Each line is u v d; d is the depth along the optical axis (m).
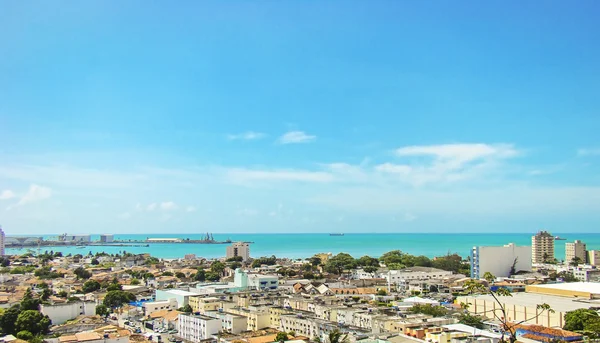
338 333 198.88
